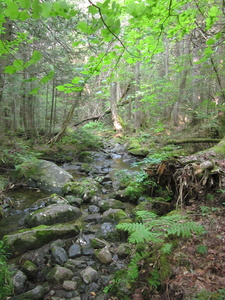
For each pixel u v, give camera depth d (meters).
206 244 2.63
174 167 4.41
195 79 9.15
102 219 4.65
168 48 12.02
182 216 3.23
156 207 4.53
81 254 3.70
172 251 2.71
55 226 4.34
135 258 2.73
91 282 3.03
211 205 3.51
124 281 2.71
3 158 7.90
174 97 10.05
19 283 3.04
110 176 8.01
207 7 2.84
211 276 2.23
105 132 17.09
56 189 6.81
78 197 5.99
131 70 15.01
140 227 2.85
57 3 1.22
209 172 3.69
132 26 2.19
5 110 10.84
